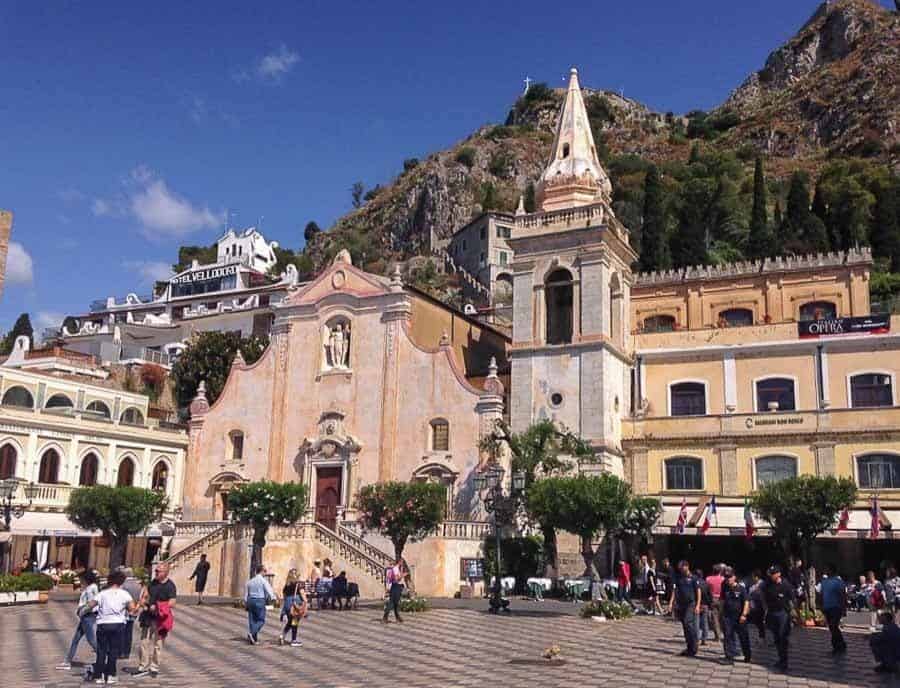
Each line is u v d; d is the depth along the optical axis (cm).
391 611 3325
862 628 3028
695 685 1772
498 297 14325
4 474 5381
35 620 3145
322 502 5094
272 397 5434
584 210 4984
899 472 4228
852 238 8856
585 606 3316
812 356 4697
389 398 5047
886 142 15850
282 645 2400
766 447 4516
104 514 4528
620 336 5056
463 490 4716
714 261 8988
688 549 4541
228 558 4112
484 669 1959
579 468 4550
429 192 19088
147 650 1922
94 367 8138
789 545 3519
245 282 12450
